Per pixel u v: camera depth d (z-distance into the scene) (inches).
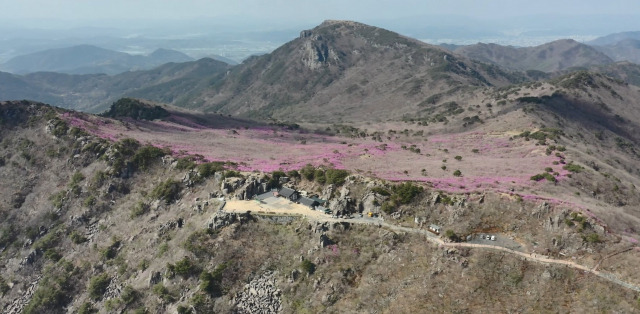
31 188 4485.7
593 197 3563.0
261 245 3029.0
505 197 2987.2
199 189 3841.0
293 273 2770.7
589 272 2338.8
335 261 2810.0
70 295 3395.7
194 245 3061.0
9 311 3454.7
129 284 3174.2
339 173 3563.0
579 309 2164.1
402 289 2517.2
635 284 2202.3
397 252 2763.3
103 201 4126.5
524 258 2507.4
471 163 4468.5
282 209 3299.7
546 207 2819.9
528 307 2241.6
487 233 2780.5
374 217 3120.1
